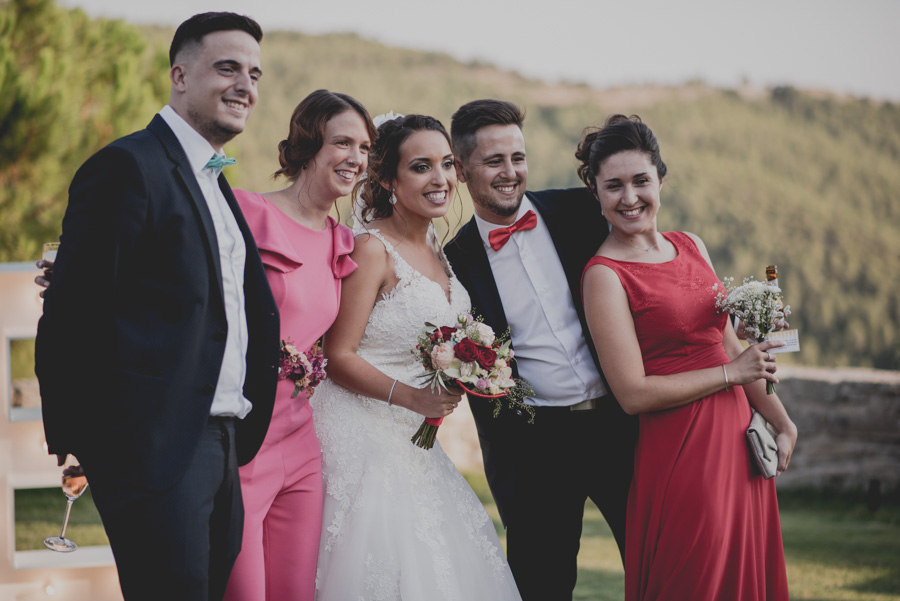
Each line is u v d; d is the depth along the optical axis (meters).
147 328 2.37
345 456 3.08
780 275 19.08
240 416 2.62
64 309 2.25
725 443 3.09
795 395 8.31
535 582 3.40
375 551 2.95
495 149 3.38
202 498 2.45
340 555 2.96
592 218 3.53
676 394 3.05
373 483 3.04
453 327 3.07
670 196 20.17
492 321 3.41
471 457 8.89
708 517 3.03
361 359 3.13
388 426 3.17
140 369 2.35
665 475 3.10
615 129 3.19
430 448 3.15
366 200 3.31
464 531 3.15
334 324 3.17
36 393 8.25
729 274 19.33
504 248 3.48
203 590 2.43
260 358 2.62
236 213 2.66
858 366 18.06
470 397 3.54
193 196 2.46
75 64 10.07
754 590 3.10
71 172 9.36
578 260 3.46
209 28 2.52
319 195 3.07
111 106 9.62
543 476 3.38
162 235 2.39
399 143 3.21
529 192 3.64
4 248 9.16
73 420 2.30
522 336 3.43
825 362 18.23
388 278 3.21
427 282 3.24
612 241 3.26
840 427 8.13
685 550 3.04
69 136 9.36
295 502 2.96
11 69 9.16
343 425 3.13
